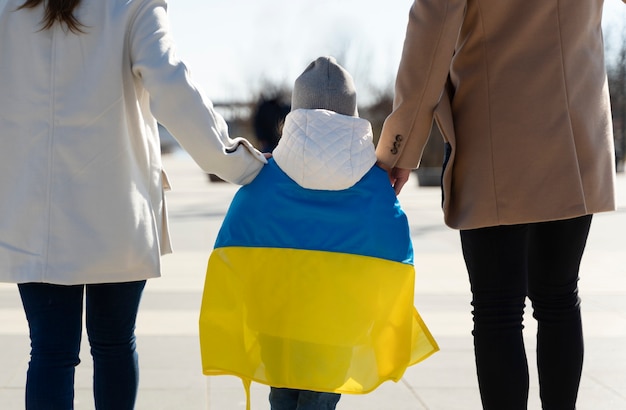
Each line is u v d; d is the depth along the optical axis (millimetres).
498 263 2941
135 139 2754
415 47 2939
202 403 3891
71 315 2729
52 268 2641
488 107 2938
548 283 3057
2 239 2664
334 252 2811
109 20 2631
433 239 10062
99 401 2809
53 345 2688
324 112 2842
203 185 22719
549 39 2891
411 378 4305
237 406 3850
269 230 2842
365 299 2826
